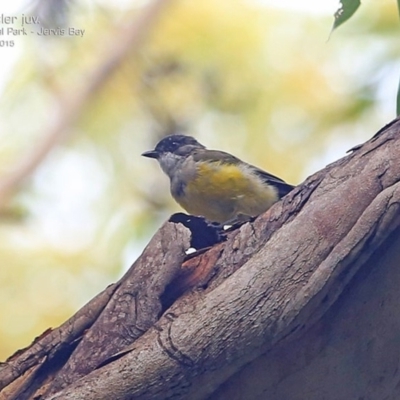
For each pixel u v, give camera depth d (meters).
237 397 5.24
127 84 11.66
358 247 4.97
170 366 5.02
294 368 5.20
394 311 5.23
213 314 5.04
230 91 11.79
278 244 5.14
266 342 5.02
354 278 5.16
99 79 11.30
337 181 5.26
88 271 10.84
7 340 10.25
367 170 5.18
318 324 5.17
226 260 5.47
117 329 5.44
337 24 6.38
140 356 5.08
